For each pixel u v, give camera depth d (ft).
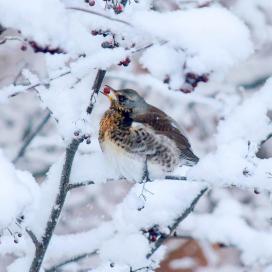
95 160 28.12
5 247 31.50
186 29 21.80
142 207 29.25
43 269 31.04
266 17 42.60
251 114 29.45
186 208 30.14
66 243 32.83
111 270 31.42
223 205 37.29
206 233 35.14
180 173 34.47
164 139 32.09
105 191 54.95
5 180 20.94
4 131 55.57
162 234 30.17
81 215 53.21
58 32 20.12
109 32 23.15
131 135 31.35
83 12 22.91
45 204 27.61
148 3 25.75
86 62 23.39
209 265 46.06
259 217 49.49
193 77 21.68
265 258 34.91
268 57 55.36
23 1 19.77
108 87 32.09
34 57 40.14
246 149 26.78
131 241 29.66
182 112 54.03
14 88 23.71
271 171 26.30
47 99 26.45
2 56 39.27
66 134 25.84
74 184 27.45
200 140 53.52
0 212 20.43
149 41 23.13
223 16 22.25
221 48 21.62
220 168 26.30
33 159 50.98
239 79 54.39
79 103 26.45
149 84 46.47
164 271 45.93
